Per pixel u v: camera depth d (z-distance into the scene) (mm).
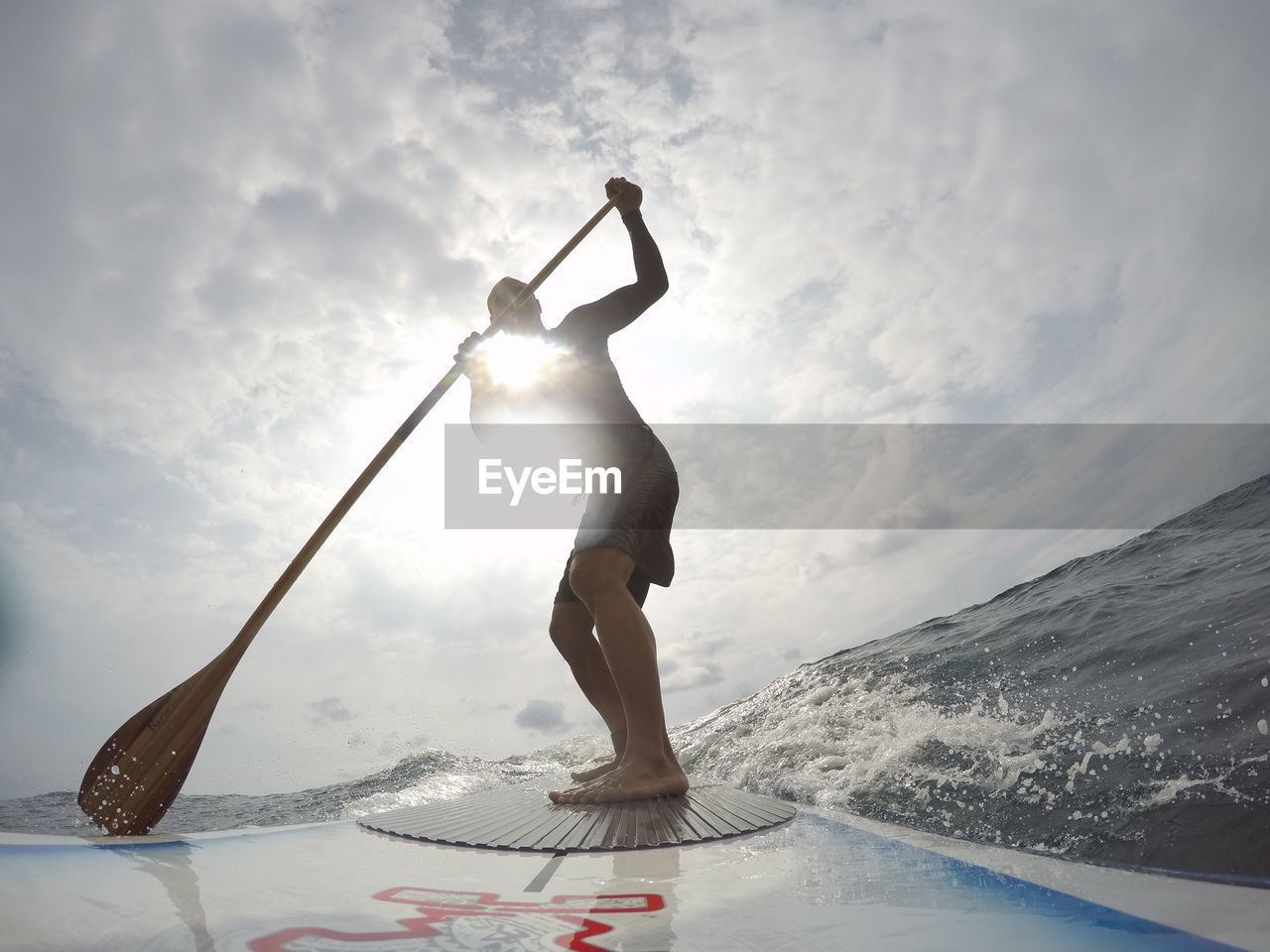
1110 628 2770
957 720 2168
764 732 2941
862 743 2258
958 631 3912
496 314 2732
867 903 823
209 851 1198
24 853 1072
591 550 2066
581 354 2285
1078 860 1096
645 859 1167
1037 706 2092
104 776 1596
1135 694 1917
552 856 1210
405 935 700
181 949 643
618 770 1941
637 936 700
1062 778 1479
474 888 935
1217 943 636
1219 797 1173
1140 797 1266
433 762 3104
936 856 1120
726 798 1809
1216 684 1772
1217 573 3152
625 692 1958
